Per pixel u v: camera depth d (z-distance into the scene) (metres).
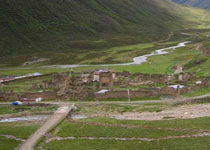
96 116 85.38
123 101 102.12
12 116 88.81
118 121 77.94
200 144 58.41
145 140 63.03
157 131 68.06
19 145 62.94
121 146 59.84
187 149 56.53
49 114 89.38
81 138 65.94
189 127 69.19
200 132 65.44
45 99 107.25
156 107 92.19
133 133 67.44
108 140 63.84
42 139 66.38
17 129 73.88
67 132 70.12
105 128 72.12
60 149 59.62
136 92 105.25
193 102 95.12
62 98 106.62
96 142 62.78
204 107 88.00
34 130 72.56
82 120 80.62
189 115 80.75
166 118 79.75
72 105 97.12
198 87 111.06
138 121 77.38
